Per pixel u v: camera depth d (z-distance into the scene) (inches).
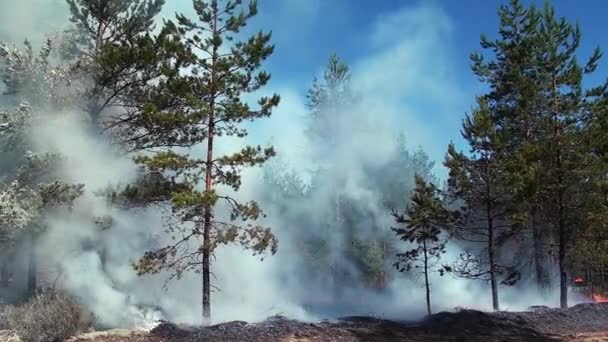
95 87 592.7
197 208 541.0
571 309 636.1
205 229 553.3
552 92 804.6
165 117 541.0
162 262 558.3
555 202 760.3
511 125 882.8
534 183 658.8
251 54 566.9
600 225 719.7
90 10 626.8
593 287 1050.7
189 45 578.2
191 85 553.3
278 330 465.7
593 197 725.3
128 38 584.4
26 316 460.1
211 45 576.7
